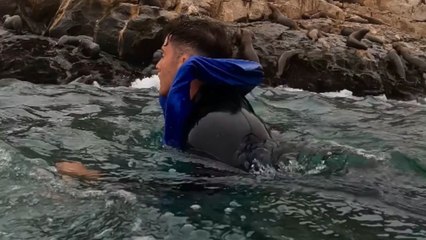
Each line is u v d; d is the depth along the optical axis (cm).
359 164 441
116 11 1354
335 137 632
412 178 420
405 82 1479
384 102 1180
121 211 338
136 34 1298
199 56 397
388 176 420
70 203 355
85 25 1360
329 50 1465
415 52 1752
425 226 319
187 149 405
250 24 1622
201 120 399
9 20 1353
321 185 381
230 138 390
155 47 1318
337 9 2019
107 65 1248
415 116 909
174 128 412
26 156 465
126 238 305
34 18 1423
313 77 1393
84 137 548
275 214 332
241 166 386
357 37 1551
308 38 1526
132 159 456
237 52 1316
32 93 871
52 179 400
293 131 640
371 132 680
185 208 339
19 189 381
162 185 377
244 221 322
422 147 588
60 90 932
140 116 682
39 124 618
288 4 1914
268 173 385
